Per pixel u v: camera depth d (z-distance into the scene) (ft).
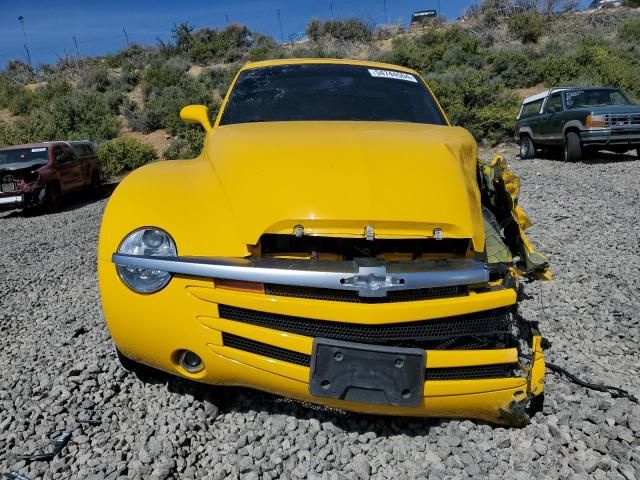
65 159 46.91
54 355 12.23
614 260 18.16
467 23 116.78
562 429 8.96
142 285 8.55
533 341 9.02
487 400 8.42
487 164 12.45
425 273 7.96
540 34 102.32
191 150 66.28
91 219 37.88
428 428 9.05
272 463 8.25
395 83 14.52
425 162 9.29
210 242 8.47
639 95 74.64
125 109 82.79
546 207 26.84
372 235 8.09
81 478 7.94
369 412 8.48
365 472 8.03
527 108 51.80
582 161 45.01
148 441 8.84
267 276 7.91
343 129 10.70
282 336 8.12
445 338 8.27
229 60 108.58
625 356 11.69
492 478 7.97
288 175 8.76
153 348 8.77
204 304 8.32
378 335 8.11
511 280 8.85
